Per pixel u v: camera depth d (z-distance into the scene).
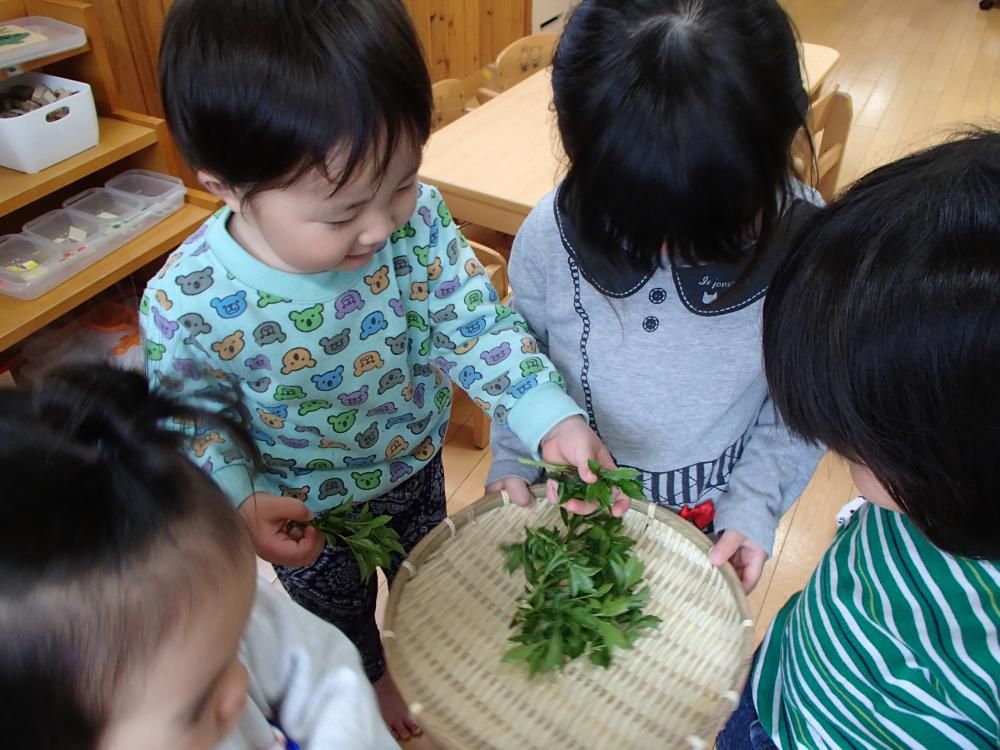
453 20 3.03
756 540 0.86
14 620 0.34
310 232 0.62
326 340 0.77
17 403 0.38
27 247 1.56
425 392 0.93
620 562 0.86
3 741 0.35
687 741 0.70
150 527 0.36
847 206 0.45
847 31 4.40
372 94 0.56
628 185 0.62
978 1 4.82
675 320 0.80
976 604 0.51
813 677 0.65
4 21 1.56
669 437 0.89
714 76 0.58
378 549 0.87
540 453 0.85
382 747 0.60
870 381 0.42
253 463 0.64
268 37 0.54
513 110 1.97
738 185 0.61
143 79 1.93
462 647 0.82
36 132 1.44
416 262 0.82
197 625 0.38
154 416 0.42
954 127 0.54
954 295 0.38
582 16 0.65
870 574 0.60
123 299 1.81
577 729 0.76
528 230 0.85
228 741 0.52
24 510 0.34
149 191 1.75
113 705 0.37
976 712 0.51
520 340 0.86
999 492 0.41
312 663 0.62
